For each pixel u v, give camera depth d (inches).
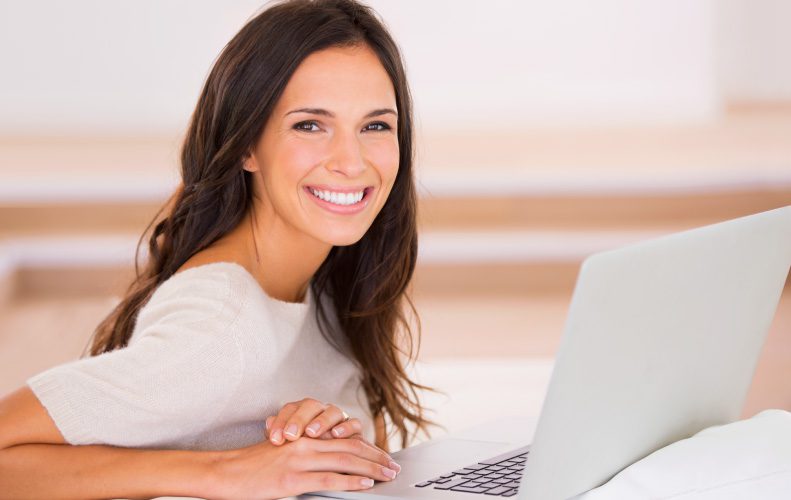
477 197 357.4
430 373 171.9
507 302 303.7
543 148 401.7
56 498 71.9
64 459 72.3
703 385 75.4
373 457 74.5
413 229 96.4
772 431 70.1
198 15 418.0
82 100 421.4
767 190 350.9
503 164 375.6
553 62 432.8
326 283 97.2
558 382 60.6
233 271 79.3
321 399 92.4
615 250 61.0
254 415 79.8
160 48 419.8
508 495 70.6
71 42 417.7
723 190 353.1
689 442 70.2
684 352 70.8
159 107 423.5
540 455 62.5
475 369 175.2
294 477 70.4
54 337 262.1
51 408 72.6
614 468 69.9
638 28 431.2
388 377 100.4
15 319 283.4
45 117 422.3
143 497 71.7
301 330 90.0
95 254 318.3
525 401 149.3
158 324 75.5
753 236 73.2
